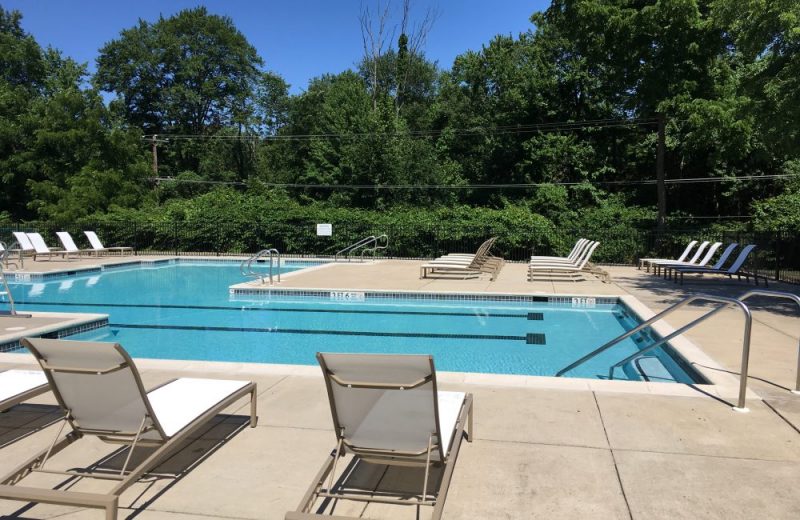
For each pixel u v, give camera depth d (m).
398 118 39.84
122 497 3.06
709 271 12.74
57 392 3.12
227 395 3.71
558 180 35.19
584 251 14.58
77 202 27.97
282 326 9.80
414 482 3.21
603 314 10.73
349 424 2.96
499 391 4.81
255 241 24.58
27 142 31.34
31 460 2.98
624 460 3.46
